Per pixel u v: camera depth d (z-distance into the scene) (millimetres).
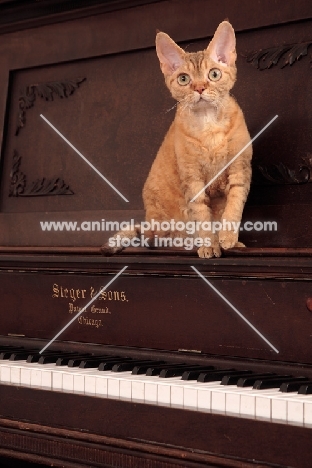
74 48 2975
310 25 2418
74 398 2143
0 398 2318
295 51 2432
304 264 2088
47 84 3051
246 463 1792
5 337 2857
